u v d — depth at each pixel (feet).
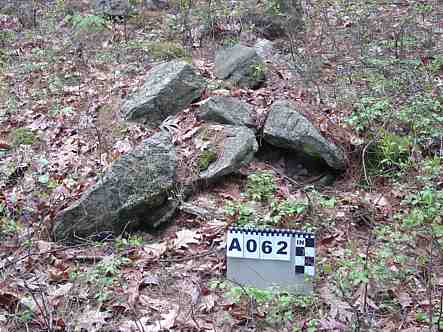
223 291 4.67
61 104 8.22
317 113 7.02
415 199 5.40
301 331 4.14
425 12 10.55
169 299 4.66
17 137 7.49
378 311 4.34
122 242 5.39
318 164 6.63
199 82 7.75
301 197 5.95
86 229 5.56
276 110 6.72
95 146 7.09
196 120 7.12
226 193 6.13
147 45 9.59
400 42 9.10
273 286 4.46
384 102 6.77
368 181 6.18
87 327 4.29
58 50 9.83
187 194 6.05
